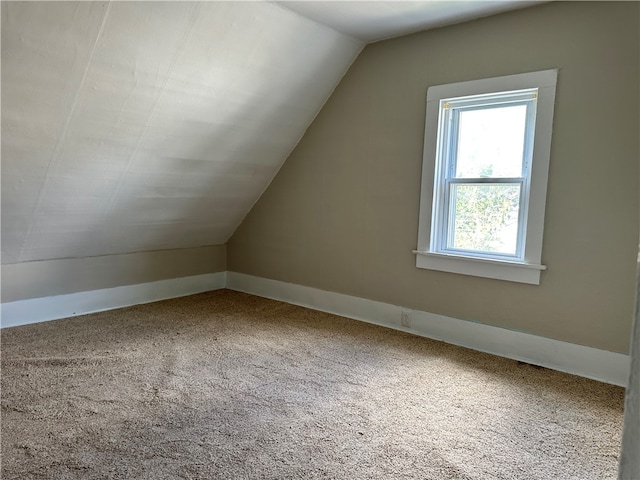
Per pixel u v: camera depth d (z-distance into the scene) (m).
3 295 3.31
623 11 2.43
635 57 2.41
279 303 4.21
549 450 1.89
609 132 2.50
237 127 3.45
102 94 2.62
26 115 2.48
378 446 1.89
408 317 3.42
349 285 3.78
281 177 4.19
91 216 3.37
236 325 3.52
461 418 2.14
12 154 2.61
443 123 3.15
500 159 2.95
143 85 2.72
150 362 2.73
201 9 2.52
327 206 3.86
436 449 1.88
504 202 2.95
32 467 1.68
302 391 2.39
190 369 2.64
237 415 2.12
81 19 2.25
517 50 2.78
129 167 3.17
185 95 2.94
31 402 2.18
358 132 3.59
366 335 3.32
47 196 2.98
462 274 3.11
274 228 4.31
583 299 2.65
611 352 2.57
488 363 2.83
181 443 1.88
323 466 1.75
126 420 2.05
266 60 3.06
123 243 3.86
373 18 2.94
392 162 3.41
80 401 2.21
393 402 2.28
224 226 4.51
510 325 2.94
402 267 3.43
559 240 2.71
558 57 2.64
